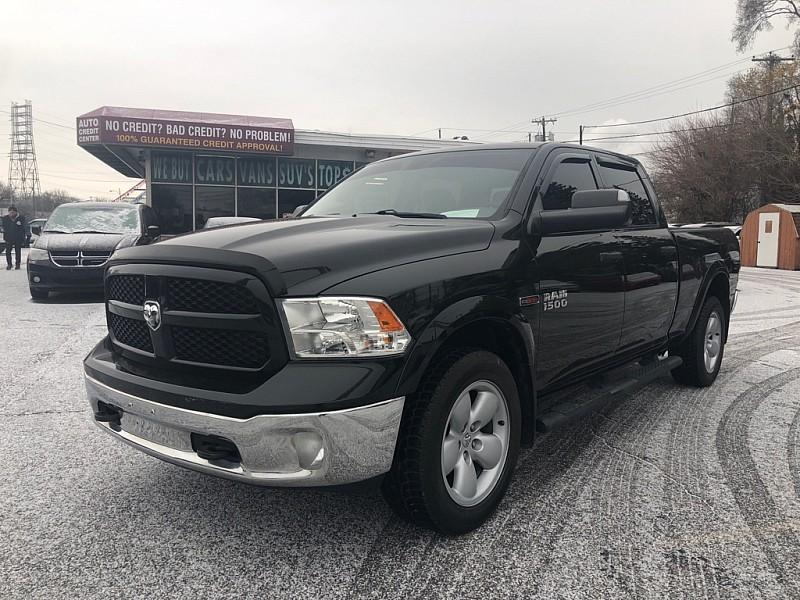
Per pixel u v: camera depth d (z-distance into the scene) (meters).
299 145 21.20
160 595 2.35
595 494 3.23
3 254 25.42
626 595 2.36
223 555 2.64
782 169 33.16
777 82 33.72
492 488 2.88
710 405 4.89
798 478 3.46
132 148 19.67
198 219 21.12
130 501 3.15
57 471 3.53
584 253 3.45
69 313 9.44
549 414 3.37
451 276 2.62
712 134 37.44
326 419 2.26
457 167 3.71
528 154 3.57
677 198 39.81
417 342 2.43
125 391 2.67
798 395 5.18
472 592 2.38
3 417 4.47
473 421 2.79
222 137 19.36
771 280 17.67
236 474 2.38
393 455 2.43
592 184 3.93
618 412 4.70
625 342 3.99
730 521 2.94
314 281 2.34
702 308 5.16
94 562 2.58
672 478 3.45
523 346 3.02
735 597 2.35
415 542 2.74
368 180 4.05
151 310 2.63
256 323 2.35
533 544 2.72
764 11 33.97
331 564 2.57
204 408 2.38
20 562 2.58
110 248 10.58
